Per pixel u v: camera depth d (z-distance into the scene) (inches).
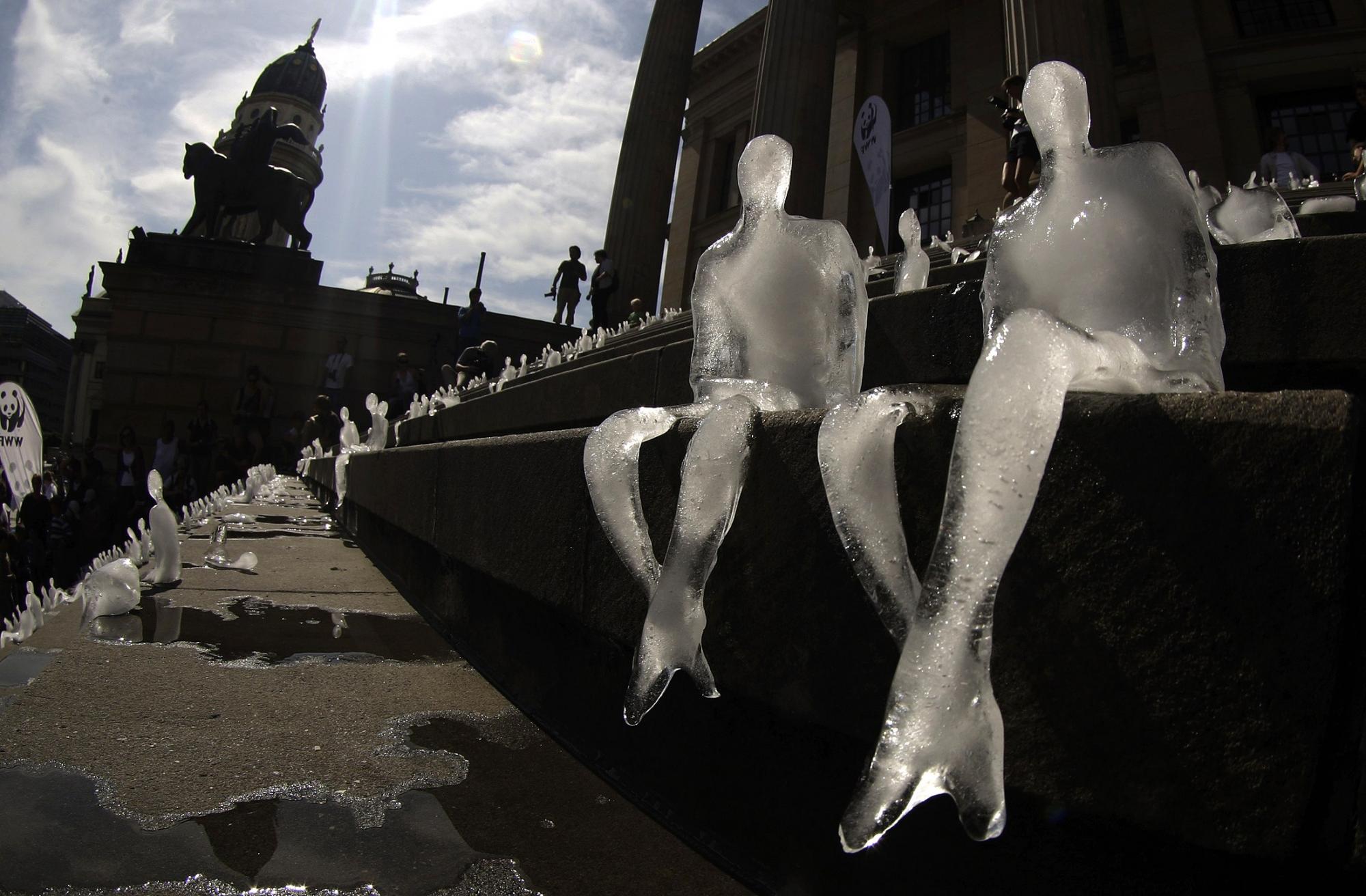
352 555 255.3
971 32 930.1
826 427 55.6
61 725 88.9
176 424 919.7
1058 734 44.3
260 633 139.2
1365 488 38.5
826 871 59.3
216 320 940.6
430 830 69.2
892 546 52.2
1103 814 42.4
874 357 131.9
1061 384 44.4
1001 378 43.4
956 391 52.7
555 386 217.2
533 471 102.4
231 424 931.3
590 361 278.1
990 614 42.0
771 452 64.0
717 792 70.8
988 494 42.3
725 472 65.7
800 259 86.8
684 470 67.1
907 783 40.6
